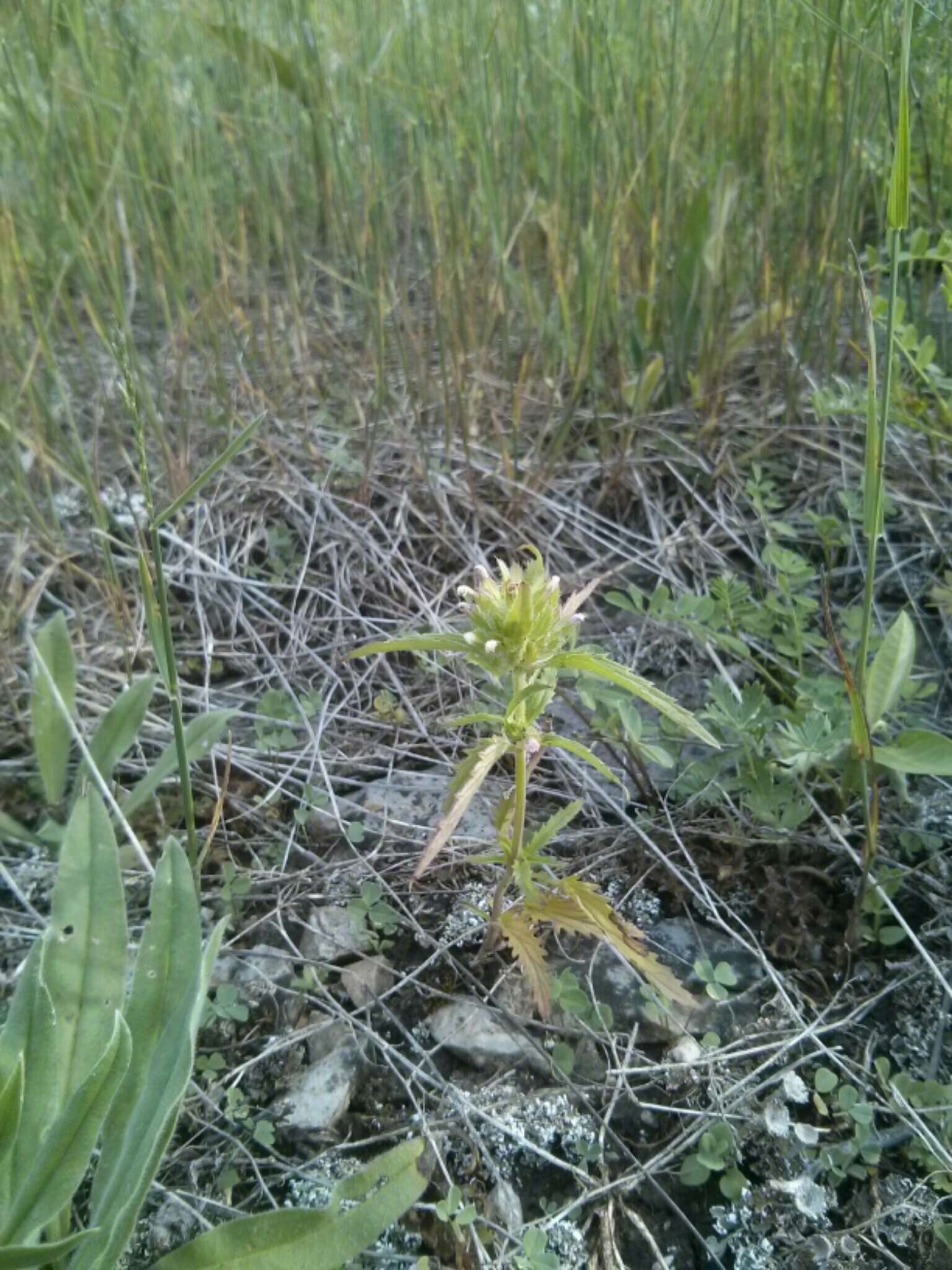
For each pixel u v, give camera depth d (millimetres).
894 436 416
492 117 448
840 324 465
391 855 302
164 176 456
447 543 401
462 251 447
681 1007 265
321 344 477
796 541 394
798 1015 260
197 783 324
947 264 349
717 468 416
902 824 300
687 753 324
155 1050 206
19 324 385
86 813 243
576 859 299
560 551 399
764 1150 240
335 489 425
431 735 340
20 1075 175
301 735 341
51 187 414
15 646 355
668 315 453
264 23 513
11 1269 166
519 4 434
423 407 438
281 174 480
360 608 384
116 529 401
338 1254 195
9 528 389
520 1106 247
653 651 362
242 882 287
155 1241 224
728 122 450
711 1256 225
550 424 446
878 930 275
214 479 419
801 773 300
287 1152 241
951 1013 262
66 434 433
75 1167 182
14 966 272
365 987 271
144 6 463
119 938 229
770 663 349
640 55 446
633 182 425
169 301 480
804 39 431
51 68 415
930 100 422
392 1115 249
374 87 450
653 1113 248
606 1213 229
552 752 329
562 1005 259
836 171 414
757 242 447
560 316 451
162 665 238
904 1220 227
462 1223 219
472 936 282
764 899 290
